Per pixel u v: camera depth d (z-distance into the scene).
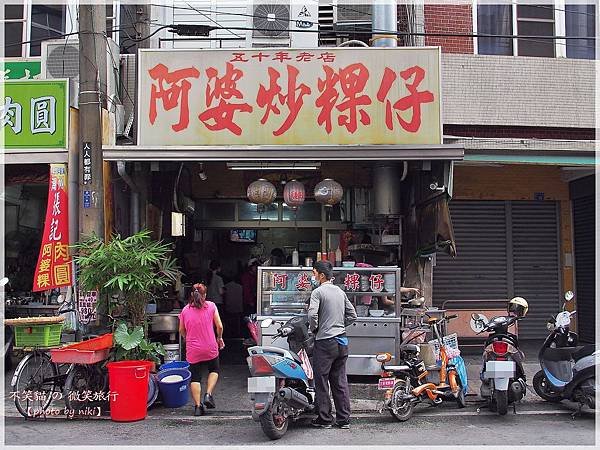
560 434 6.42
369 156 8.55
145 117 9.10
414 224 9.93
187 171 11.03
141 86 9.14
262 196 9.64
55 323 7.32
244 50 9.16
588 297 11.95
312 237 12.64
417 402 7.16
